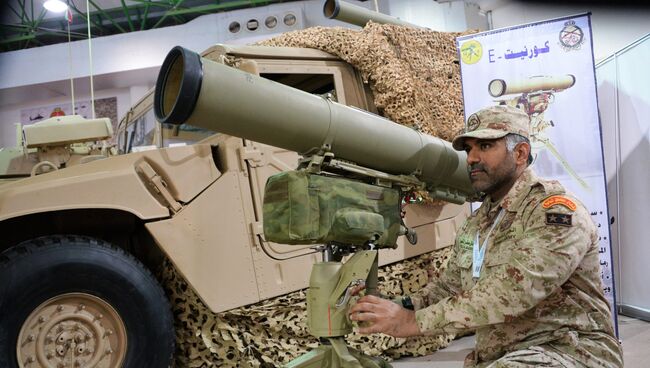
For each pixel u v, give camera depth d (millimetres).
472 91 3381
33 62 7141
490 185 1735
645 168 3926
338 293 1702
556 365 1520
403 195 2055
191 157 2588
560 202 1599
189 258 2508
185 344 2717
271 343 2758
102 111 7695
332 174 1817
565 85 3244
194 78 1412
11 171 3438
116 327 2424
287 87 1649
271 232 1687
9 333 2168
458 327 1562
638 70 3941
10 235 2660
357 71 3221
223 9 7867
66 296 2314
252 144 2732
